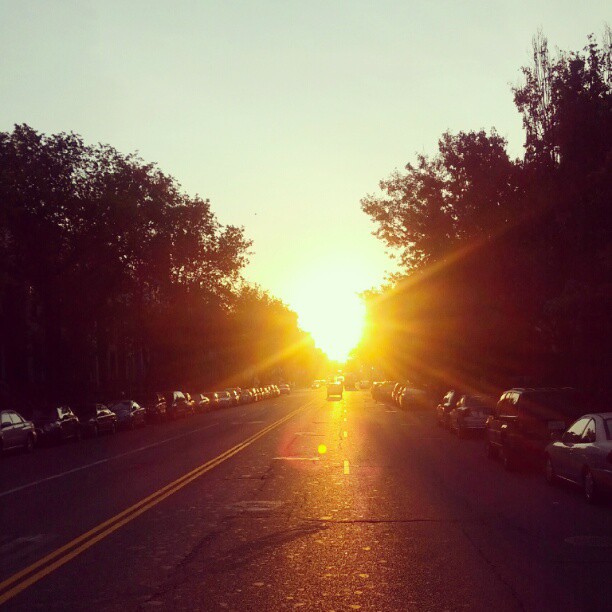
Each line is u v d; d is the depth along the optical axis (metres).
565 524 11.44
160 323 52.84
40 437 30.20
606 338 21.94
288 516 12.12
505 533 10.75
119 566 8.98
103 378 56.97
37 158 36.50
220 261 49.44
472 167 32.41
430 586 8.00
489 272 29.80
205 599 7.60
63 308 40.06
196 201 43.06
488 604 7.38
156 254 41.00
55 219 37.03
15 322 42.94
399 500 13.73
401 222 45.81
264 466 19.31
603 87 22.64
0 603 7.58
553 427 16.08
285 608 7.29
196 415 55.62
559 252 24.45
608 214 20.59
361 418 41.91
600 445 12.95
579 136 22.38
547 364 30.67
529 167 28.38
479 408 27.81
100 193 36.81
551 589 7.88
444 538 10.41
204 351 59.50
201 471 18.56
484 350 34.59
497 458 20.53
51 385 41.34
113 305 42.94
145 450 25.78
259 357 101.69
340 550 9.68
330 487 15.39
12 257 38.00
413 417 42.94
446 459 20.88
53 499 14.78
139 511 12.88
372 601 7.49
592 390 22.86
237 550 9.73
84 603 7.54
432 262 40.22
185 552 9.66
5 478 19.12
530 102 27.25
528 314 28.81
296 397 94.69
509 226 27.59
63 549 9.98
